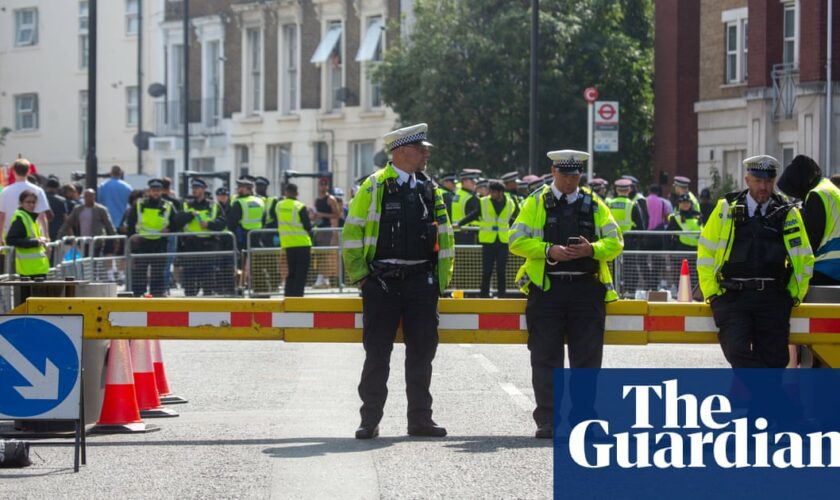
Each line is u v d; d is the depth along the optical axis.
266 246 30.78
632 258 27.92
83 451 10.87
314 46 56.22
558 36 42.41
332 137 55.53
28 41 69.50
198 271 29.64
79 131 67.62
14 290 12.79
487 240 28.17
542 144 43.25
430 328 12.09
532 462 10.75
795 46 39.91
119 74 65.06
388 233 11.96
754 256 11.64
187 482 10.08
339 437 12.12
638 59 44.62
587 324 11.87
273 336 12.28
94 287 12.98
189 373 17.31
